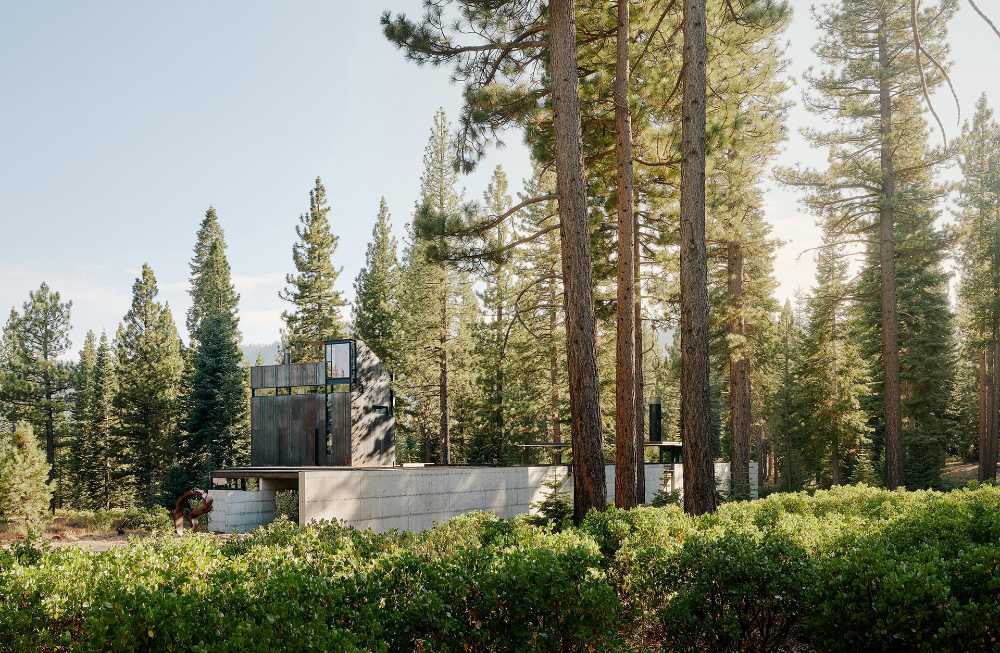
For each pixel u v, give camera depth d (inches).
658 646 234.1
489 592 185.8
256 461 914.7
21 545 253.4
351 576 201.3
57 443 1754.4
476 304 1498.5
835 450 1223.5
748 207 941.8
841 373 1211.2
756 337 969.5
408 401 1473.9
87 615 175.2
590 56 608.1
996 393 1235.9
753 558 209.0
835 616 204.5
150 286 1711.4
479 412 1417.3
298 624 166.7
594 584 193.8
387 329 1492.4
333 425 870.4
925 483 1183.6
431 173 1364.4
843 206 975.6
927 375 1189.7
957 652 188.4
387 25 497.4
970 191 1223.5
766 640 212.4
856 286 1138.0
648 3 590.2
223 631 165.3
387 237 1556.3
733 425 966.4
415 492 701.3
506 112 538.3
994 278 1191.6
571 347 437.4
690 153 436.5
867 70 944.9
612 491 964.0
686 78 442.6
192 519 744.3
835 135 988.6
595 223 720.3
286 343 1587.1
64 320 1755.7
